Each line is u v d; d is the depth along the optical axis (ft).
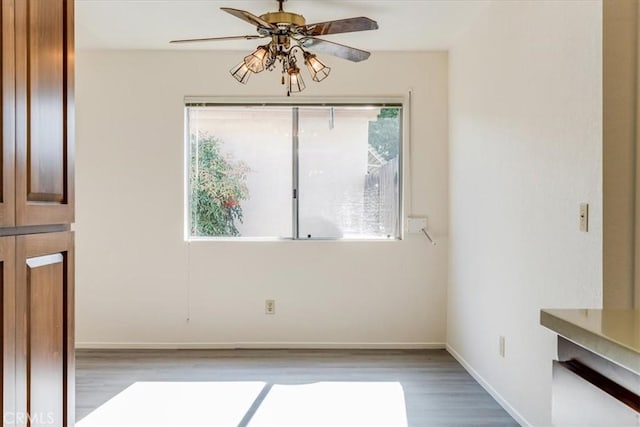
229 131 12.75
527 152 7.79
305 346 12.58
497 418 8.38
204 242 12.51
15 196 3.36
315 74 9.53
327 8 9.74
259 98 12.53
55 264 4.04
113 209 12.46
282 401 9.09
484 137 9.80
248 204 12.79
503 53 8.77
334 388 9.75
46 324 3.87
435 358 11.77
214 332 12.55
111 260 12.48
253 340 12.57
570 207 6.47
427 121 12.59
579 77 6.23
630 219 5.66
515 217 8.26
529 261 7.73
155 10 9.87
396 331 12.60
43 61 3.79
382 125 12.74
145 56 12.42
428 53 12.54
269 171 12.76
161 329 12.53
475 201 10.35
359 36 11.35
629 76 5.65
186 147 12.67
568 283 6.53
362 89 12.57
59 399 4.11
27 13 3.53
